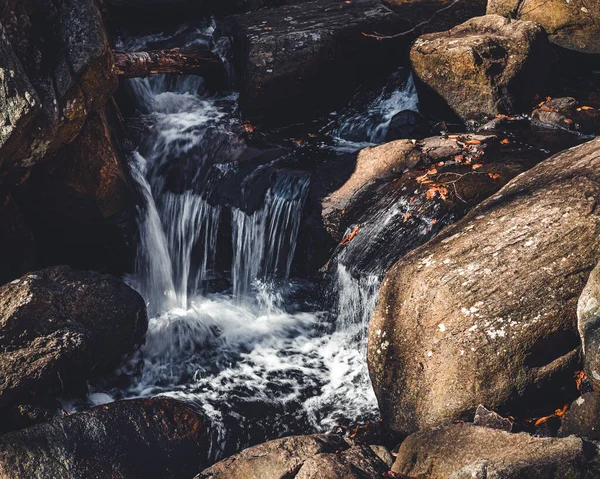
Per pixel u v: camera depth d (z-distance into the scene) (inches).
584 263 173.9
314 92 306.3
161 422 199.6
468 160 254.2
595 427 157.2
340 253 244.2
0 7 207.8
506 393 173.3
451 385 178.2
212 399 223.0
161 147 293.3
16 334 201.6
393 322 191.3
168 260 285.4
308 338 247.9
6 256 235.6
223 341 248.8
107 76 231.6
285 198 265.1
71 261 266.4
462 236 192.9
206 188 280.7
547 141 265.9
